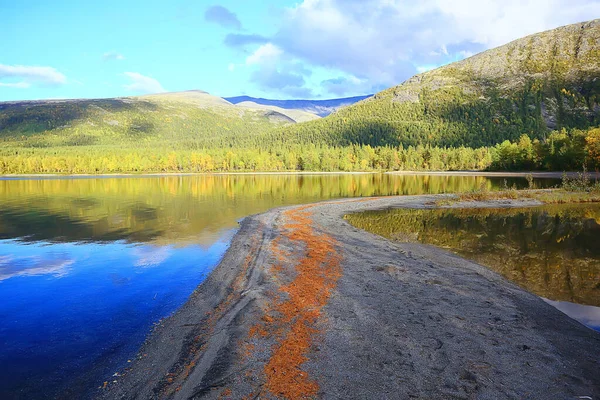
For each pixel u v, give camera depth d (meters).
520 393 6.76
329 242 19.48
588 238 21.33
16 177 116.19
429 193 52.44
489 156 128.88
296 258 16.27
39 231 23.64
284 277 13.58
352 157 151.25
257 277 13.66
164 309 11.03
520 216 30.08
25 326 9.91
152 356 8.28
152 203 39.66
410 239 21.00
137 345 8.83
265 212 31.19
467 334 9.04
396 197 43.16
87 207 36.12
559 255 17.34
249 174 129.38
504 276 14.05
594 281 13.48
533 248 18.84
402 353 8.10
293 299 11.34
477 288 12.46
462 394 6.70
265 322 9.71
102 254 17.77
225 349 8.30
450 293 11.95
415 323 9.64
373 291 12.05
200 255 17.50
